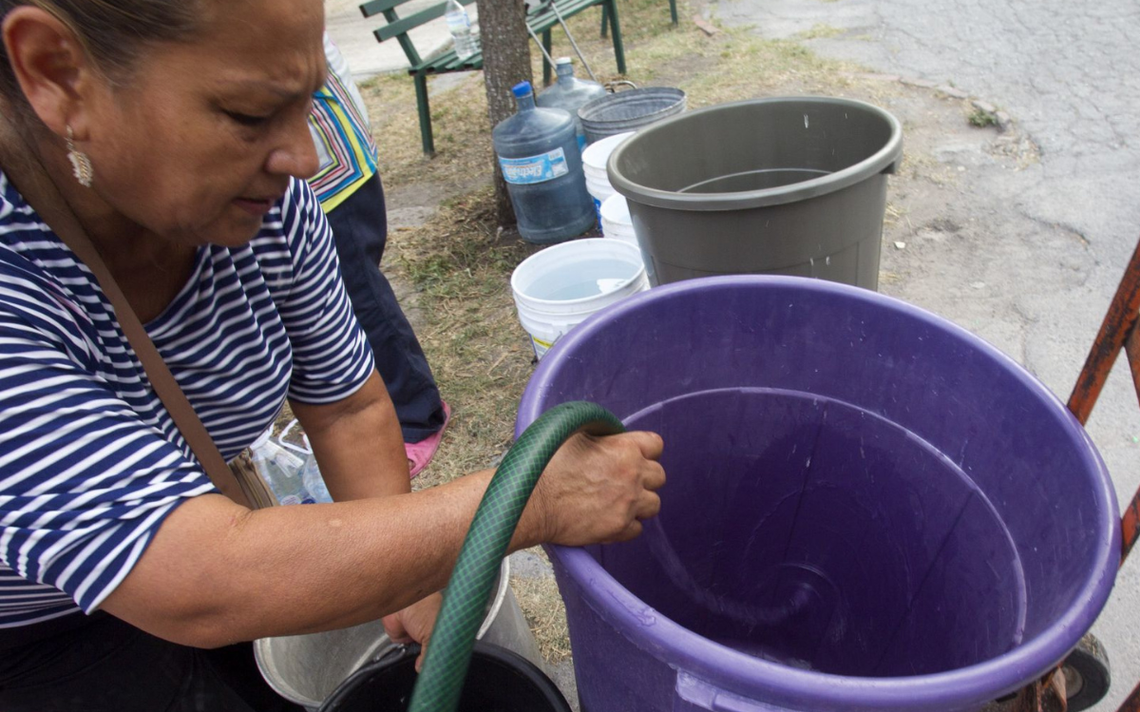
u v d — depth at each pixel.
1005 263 2.84
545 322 2.19
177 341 0.88
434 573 0.77
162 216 0.67
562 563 0.82
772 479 1.37
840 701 0.66
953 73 4.39
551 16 4.46
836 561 1.40
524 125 3.16
